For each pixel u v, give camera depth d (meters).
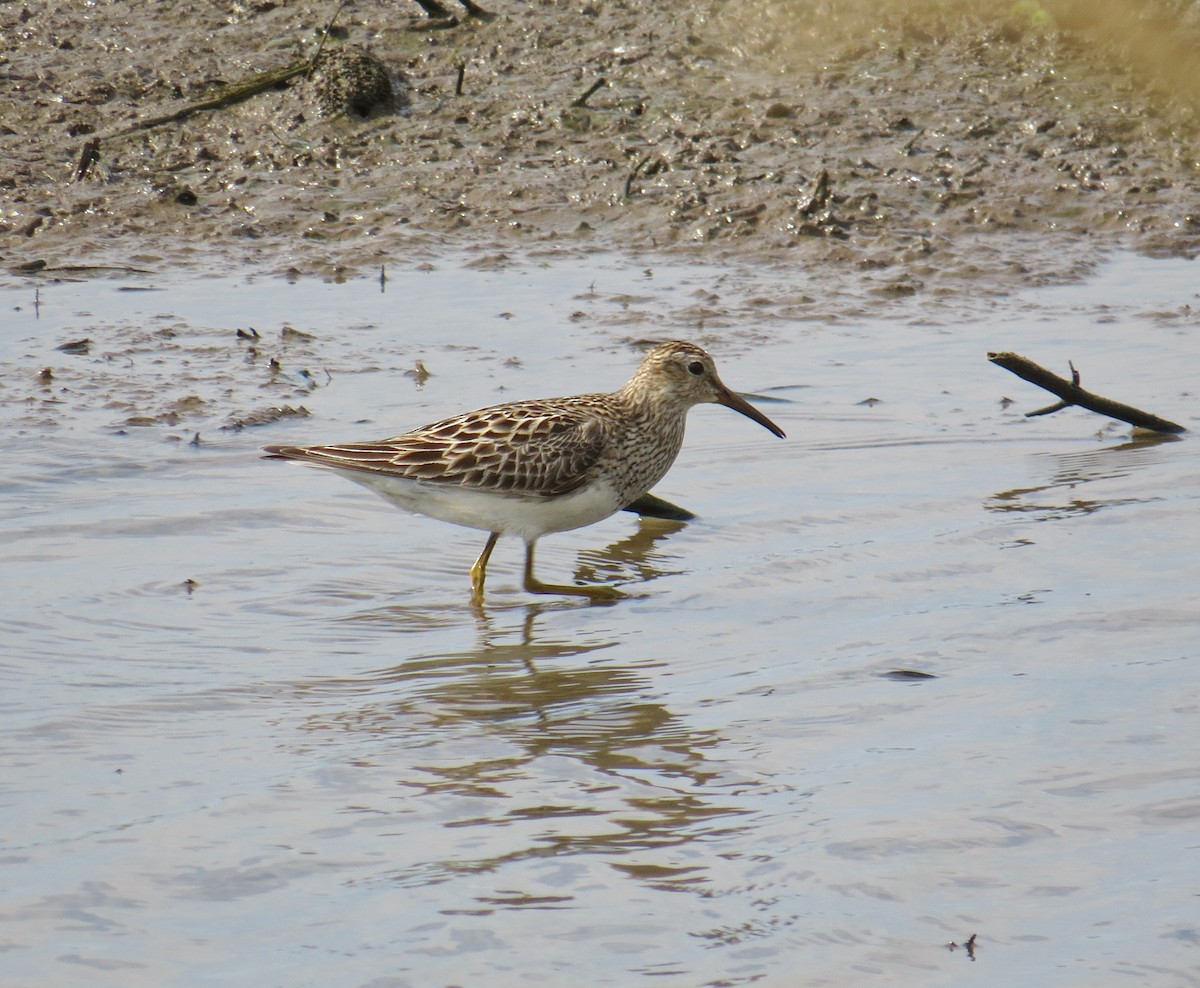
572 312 17.67
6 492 12.95
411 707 9.58
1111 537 12.16
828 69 23.06
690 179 20.94
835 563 11.94
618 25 24.03
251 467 13.70
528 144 21.73
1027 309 17.86
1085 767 8.38
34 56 23.47
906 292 18.38
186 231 19.97
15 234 19.67
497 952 6.85
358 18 24.33
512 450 11.88
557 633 10.93
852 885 7.31
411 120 22.20
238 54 23.59
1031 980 6.54
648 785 8.42
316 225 20.16
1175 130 21.59
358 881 7.45
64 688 9.71
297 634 10.80
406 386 15.45
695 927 7.01
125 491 13.13
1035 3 23.47
